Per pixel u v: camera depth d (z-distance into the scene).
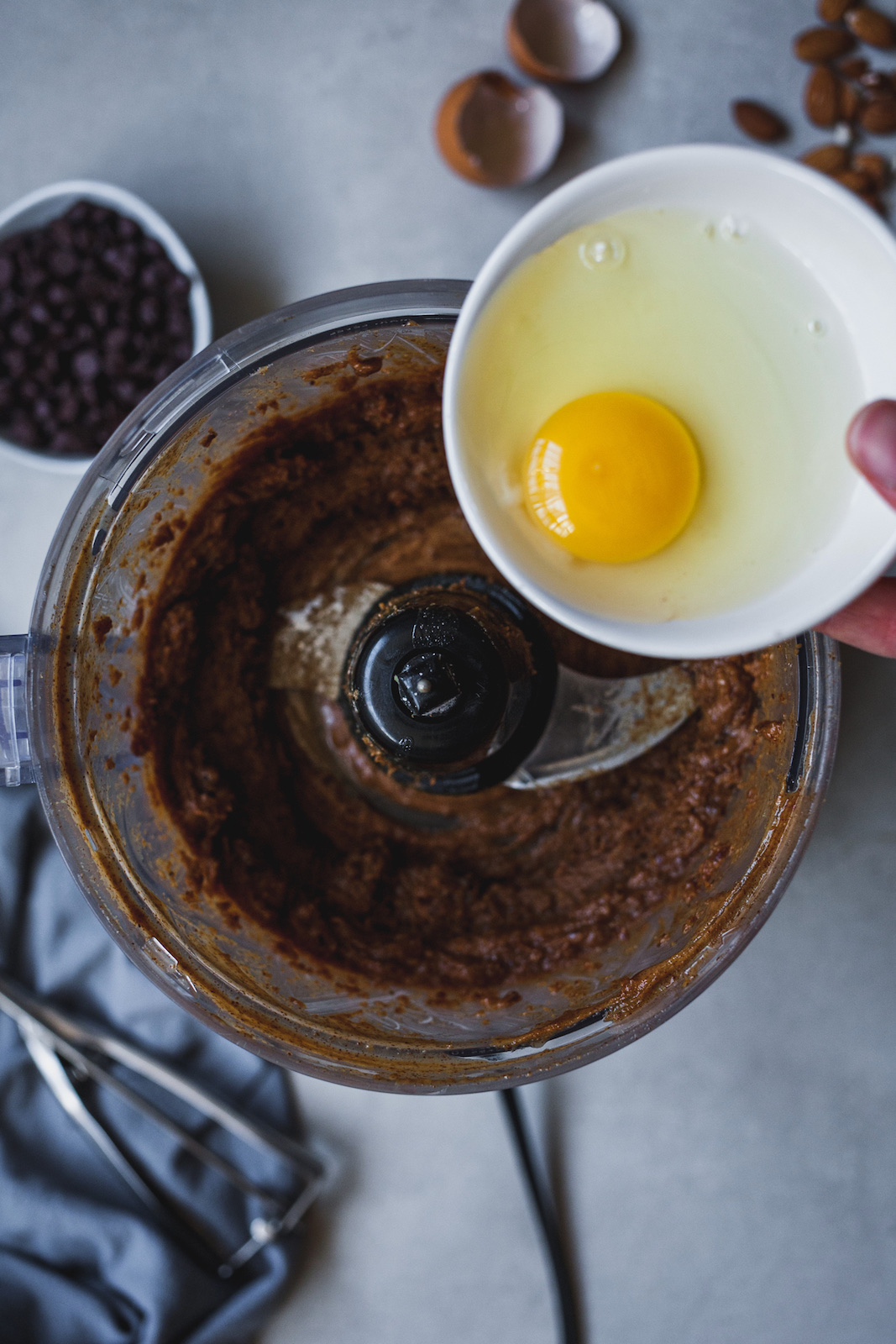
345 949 0.49
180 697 0.49
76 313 0.56
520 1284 0.56
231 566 0.49
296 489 0.49
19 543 0.57
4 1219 0.54
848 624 0.48
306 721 0.51
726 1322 0.56
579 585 0.38
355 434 0.48
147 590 0.48
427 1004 0.48
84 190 0.55
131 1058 0.55
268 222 0.58
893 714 0.56
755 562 0.38
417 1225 0.56
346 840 0.50
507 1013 0.48
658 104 0.58
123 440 0.46
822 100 0.57
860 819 0.56
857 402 0.38
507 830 0.50
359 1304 0.56
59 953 0.56
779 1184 0.56
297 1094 0.56
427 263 0.57
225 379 0.45
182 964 0.46
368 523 0.50
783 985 0.56
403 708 0.45
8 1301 0.54
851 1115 0.56
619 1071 0.57
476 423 0.38
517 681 0.47
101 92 0.58
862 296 0.37
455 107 0.55
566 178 0.57
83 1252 0.54
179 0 0.58
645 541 0.38
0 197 0.58
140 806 0.48
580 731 0.49
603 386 0.39
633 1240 0.56
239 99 0.58
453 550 0.50
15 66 0.58
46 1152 0.55
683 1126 0.56
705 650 0.35
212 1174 0.55
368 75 0.58
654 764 0.49
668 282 0.38
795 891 0.56
